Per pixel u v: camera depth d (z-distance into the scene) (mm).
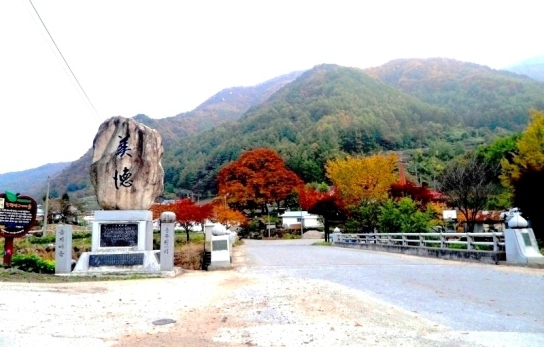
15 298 9453
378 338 6297
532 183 20156
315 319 7613
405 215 27719
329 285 11258
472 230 29047
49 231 45625
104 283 13047
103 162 16312
